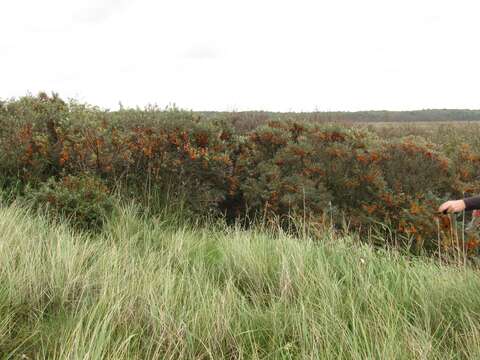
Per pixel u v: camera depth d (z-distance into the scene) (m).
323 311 3.13
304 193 5.65
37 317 3.07
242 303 3.33
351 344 2.68
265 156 6.81
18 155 5.87
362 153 6.28
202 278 3.75
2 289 3.14
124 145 6.04
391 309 3.11
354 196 6.28
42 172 6.12
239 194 6.57
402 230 5.53
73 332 2.62
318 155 6.51
